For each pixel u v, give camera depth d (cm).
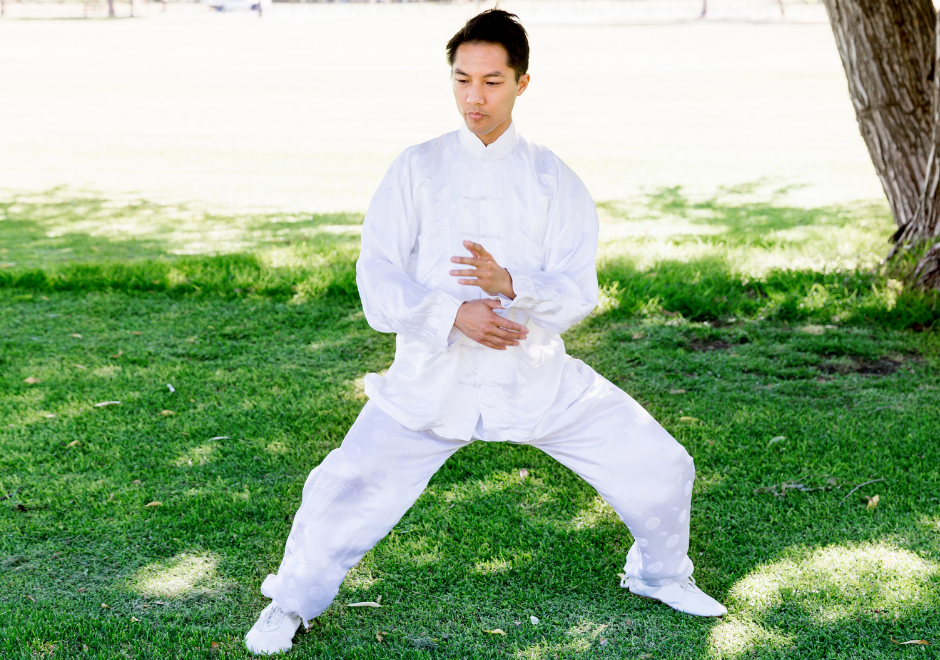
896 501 349
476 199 254
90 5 5472
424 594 299
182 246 793
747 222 862
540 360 259
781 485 363
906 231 618
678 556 280
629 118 1680
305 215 940
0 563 313
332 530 256
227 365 508
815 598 291
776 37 3362
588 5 5488
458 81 241
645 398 457
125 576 307
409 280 248
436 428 258
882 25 607
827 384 470
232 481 373
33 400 454
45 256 754
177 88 2212
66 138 1522
